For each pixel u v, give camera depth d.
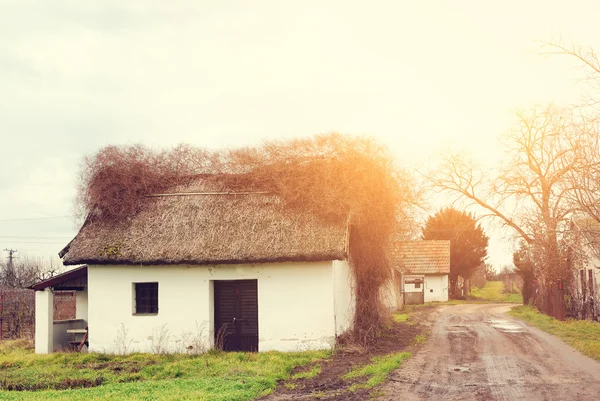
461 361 16.62
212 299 20.17
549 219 24.22
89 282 20.53
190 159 23.02
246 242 19.55
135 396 12.52
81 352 20.80
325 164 20.78
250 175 21.97
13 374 16.50
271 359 17.36
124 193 21.73
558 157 20.34
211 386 13.46
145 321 20.12
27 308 28.56
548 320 28.78
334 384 13.80
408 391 12.67
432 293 55.19
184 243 19.91
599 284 30.45
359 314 22.38
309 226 19.67
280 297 19.45
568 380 13.52
